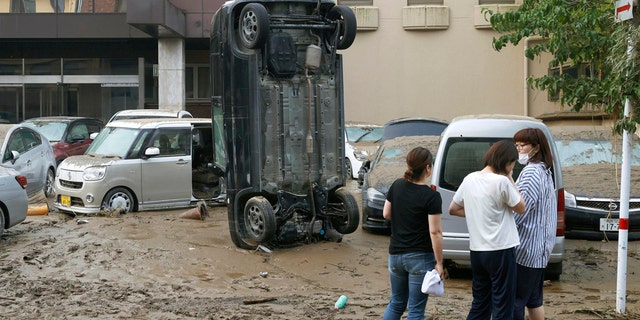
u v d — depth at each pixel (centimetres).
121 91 3406
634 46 738
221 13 1139
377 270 1045
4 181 1197
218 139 1208
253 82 1103
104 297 880
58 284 940
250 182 1110
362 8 2778
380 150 1521
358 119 2814
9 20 3133
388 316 652
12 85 3416
